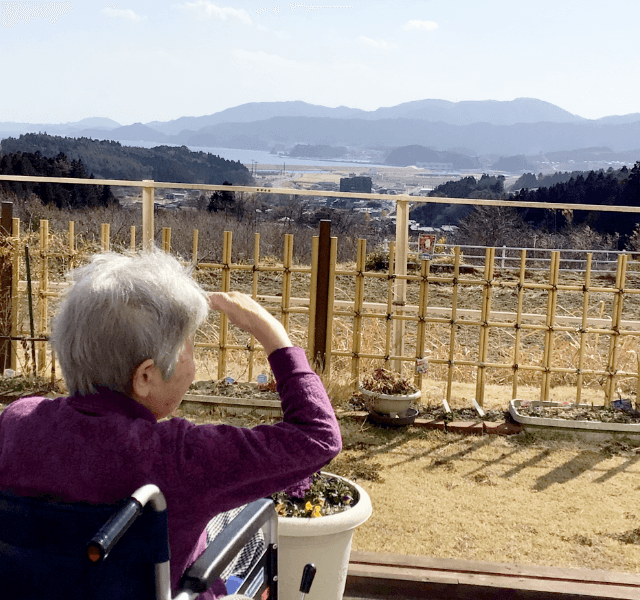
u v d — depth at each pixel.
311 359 6.18
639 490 4.70
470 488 4.63
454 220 40.38
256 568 1.75
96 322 1.40
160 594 1.33
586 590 3.26
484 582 3.30
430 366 7.84
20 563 1.37
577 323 9.95
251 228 20.94
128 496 1.35
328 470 4.78
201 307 1.50
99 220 20.03
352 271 6.10
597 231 25.83
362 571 3.37
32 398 1.53
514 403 5.96
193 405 5.79
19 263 6.25
